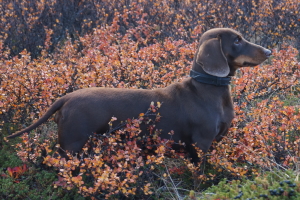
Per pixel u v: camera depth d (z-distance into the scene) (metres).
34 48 9.52
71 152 4.78
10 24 9.45
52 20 9.88
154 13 9.66
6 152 5.77
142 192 4.89
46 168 5.48
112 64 6.52
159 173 5.38
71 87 6.31
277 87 6.64
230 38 4.99
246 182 4.34
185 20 9.52
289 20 9.12
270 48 9.27
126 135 4.87
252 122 5.37
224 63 4.81
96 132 4.84
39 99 5.96
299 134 5.66
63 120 4.82
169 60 7.93
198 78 4.93
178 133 5.00
